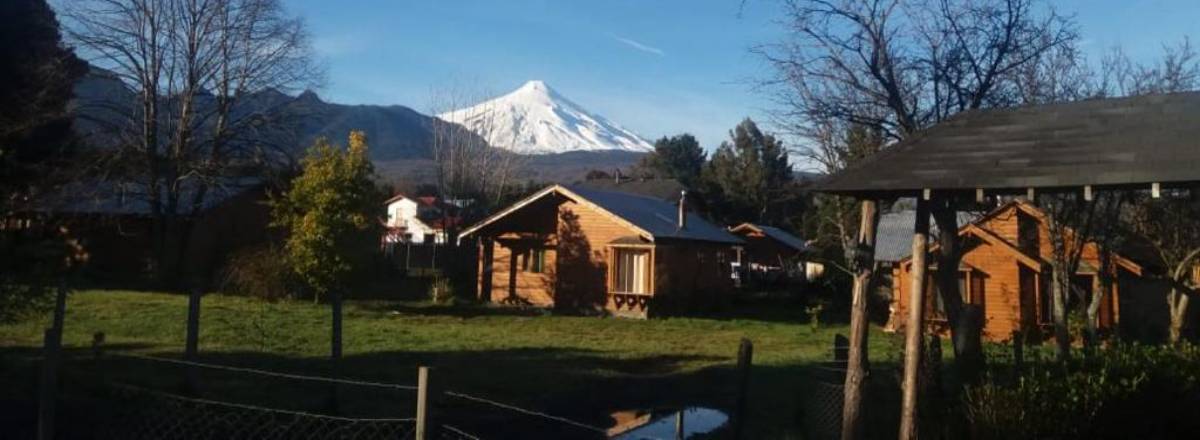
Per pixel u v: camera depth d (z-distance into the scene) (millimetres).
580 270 31391
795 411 10906
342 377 12680
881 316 29391
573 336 21781
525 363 15703
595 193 33750
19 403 7793
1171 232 15945
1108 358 8297
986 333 24094
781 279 43875
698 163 90188
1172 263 15867
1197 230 15602
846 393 8055
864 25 13430
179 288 29641
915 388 7102
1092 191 6387
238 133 32812
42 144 23344
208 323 19328
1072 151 6660
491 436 9477
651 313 29812
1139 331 21922
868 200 7430
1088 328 14055
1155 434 7652
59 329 6641
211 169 31797
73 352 14078
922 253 7160
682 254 32844
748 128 68875
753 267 50969
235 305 23969
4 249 7477
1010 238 25328
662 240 30453
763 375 15172
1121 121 7031
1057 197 12906
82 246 8094
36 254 7664
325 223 24672
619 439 9797
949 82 13391
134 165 30531
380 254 39062
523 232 32938
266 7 33188
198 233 35000
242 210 37500
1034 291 25031
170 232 31422
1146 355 8352
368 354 15930
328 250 24812
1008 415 6922
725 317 30391
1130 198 11891
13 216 8141
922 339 7570
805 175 19672
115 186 29500
